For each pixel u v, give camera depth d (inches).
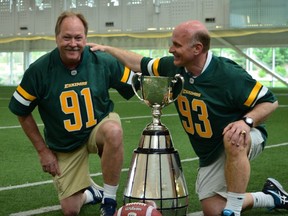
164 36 768.3
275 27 687.7
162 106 132.6
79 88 139.1
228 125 125.0
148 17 777.6
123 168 215.2
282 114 431.8
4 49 908.0
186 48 127.3
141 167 125.8
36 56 968.3
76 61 137.6
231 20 711.7
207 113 130.6
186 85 132.1
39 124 359.6
